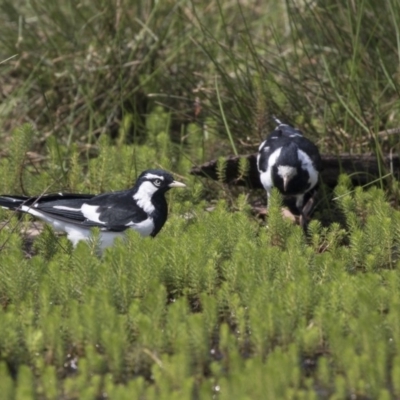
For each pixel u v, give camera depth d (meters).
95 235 10.30
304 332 8.17
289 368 7.51
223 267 9.71
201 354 8.02
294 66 15.11
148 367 8.09
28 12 16.31
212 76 15.02
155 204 10.99
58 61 15.68
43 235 10.70
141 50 15.66
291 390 7.31
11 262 9.23
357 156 12.94
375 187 11.96
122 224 10.85
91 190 12.68
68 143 14.67
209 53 14.37
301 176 12.38
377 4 14.48
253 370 7.42
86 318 8.25
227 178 13.05
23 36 15.85
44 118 15.56
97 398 7.61
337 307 8.77
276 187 12.30
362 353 7.99
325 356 8.30
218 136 14.09
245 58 14.44
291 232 10.93
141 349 8.11
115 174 13.02
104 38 15.62
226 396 7.22
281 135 12.84
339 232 11.01
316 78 13.63
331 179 13.06
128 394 7.16
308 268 9.73
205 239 10.32
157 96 15.41
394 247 10.97
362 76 14.18
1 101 15.82
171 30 15.88
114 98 15.46
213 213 11.20
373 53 14.32
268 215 11.40
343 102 13.08
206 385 7.26
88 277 9.39
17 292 9.20
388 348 8.05
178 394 7.17
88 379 7.87
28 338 8.15
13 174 12.61
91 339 8.26
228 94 14.48
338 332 8.02
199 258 9.48
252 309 8.45
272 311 8.30
